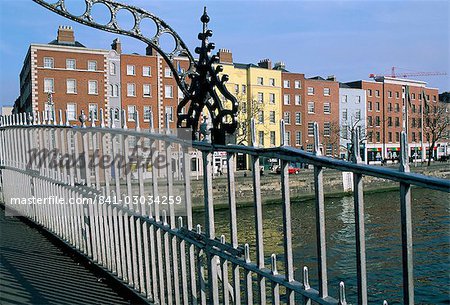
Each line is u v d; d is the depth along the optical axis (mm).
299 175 37875
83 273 5684
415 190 40375
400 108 69500
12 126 9445
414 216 27141
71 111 42688
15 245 7105
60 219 7258
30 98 42656
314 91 59250
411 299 1938
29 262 6160
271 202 35094
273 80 55219
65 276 5535
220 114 3443
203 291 3707
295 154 2549
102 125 5520
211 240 3490
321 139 58375
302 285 2594
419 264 16375
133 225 4852
